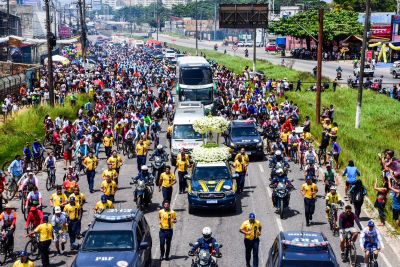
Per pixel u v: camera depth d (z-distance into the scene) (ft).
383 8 553.23
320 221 71.00
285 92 208.33
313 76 242.58
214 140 105.19
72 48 476.13
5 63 244.63
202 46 640.17
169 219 57.62
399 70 245.24
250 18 210.79
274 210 76.33
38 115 145.28
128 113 128.47
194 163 78.89
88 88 197.06
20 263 47.65
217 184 73.97
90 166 85.51
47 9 155.22
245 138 109.29
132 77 234.99
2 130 130.00
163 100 183.62
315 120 146.72
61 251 61.00
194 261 48.98
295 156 106.01
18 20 406.62
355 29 337.93
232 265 56.75
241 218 72.74
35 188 64.08
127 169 103.35
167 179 74.43
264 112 142.72
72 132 116.06
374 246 53.42
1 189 75.00
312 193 67.67
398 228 68.44
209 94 163.02
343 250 57.62
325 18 345.92
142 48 545.85
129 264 46.85
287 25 362.74
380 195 70.03
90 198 83.35
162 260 58.39
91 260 47.24
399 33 333.83
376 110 168.55
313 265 43.11
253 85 221.25
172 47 627.05
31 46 309.63
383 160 81.10
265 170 100.99
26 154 96.43
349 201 79.61
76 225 61.00
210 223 70.85
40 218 59.06
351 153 109.29
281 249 44.98
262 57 401.08
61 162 109.50
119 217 52.60
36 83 194.39
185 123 107.86
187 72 163.32
